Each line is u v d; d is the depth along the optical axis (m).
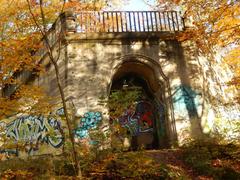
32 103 17.56
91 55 21.17
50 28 22.61
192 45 22.36
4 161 16.27
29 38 16.83
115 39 21.69
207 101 21.69
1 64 15.82
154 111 22.69
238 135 20.75
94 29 21.88
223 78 24.80
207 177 15.35
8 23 19.16
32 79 23.41
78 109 19.83
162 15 22.70
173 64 21.84
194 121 20.83
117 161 14.75
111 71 21.14
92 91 20.41
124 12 22.41
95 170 14.44
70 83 20.31
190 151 16.83
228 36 19.52
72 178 14.06
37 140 21.28
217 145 17.59
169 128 20.81
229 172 15.46
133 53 21.62
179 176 14.69
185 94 21.31
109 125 16.62
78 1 21.70
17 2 19.81
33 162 15.60
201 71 22.23
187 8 21.89
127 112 22.22
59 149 19.53
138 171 14.38
